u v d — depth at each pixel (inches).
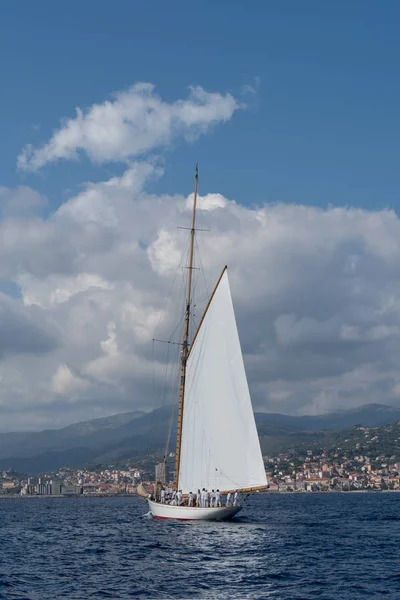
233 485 3435.0
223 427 3462.1
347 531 3545.8
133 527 3774.6
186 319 3725.4
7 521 5093.5
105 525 4227.4
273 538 3053.6
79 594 1814.7
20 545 3048.7
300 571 2166.6
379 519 4667.8
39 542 3186.5
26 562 2434.8
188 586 1921.8
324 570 2185.0
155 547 2751.0
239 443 3410.4
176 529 3368.6
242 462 3400.6
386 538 3169.3
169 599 1749.5
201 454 3538.4
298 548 2711.6
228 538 3009.4
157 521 3897.6
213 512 3467.0
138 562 2373.3
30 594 1817.2
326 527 3789.4
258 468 3358.8
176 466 3666.3
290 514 5236.2
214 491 3476.9
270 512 5610.2
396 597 1766.7
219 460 3474.4
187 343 3698.3
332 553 2576.3
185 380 3649.1
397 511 5905.5
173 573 2140.7
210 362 3513.8
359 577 2064.5
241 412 3408.0
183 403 3656.5
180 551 2620.6
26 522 4886.8
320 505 7554.1
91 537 3351.4
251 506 7194.9
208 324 3531.0
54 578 2074.3
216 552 2583.7
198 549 2667.3
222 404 3467.0
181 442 3644.2
